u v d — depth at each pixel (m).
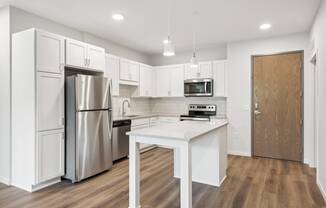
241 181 3.08
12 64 2.93
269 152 4.30
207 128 2.57
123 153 4.18
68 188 2.83
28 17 3.12
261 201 2.47
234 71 4.58
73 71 3.59
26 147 2.78
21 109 2.83
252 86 4.42
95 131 3.28
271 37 4.23
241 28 3.77
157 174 3.41
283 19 3.35
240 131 4.53
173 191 2.77
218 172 2.91
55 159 2.94
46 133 2.82
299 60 4.01
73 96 3.02
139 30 3.92
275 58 4.21
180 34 4.13
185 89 5.16
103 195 2.62
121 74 4.54
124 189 2.80
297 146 4.05
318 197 2.56
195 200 2.51
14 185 2.92
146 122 4.95
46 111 2.82
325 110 2.55
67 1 2.78
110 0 2.74
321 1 2.71
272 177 3.23
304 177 3.23
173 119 5.24
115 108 4.79
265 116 4.32
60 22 3.51
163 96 5.57
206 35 4.18
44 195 2.62
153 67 5.68
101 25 3.65
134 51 5.47
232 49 4.60
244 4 2.84
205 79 4.88
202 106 5.33
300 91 4.02
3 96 3.01
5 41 2.97
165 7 2.94
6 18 2.94
